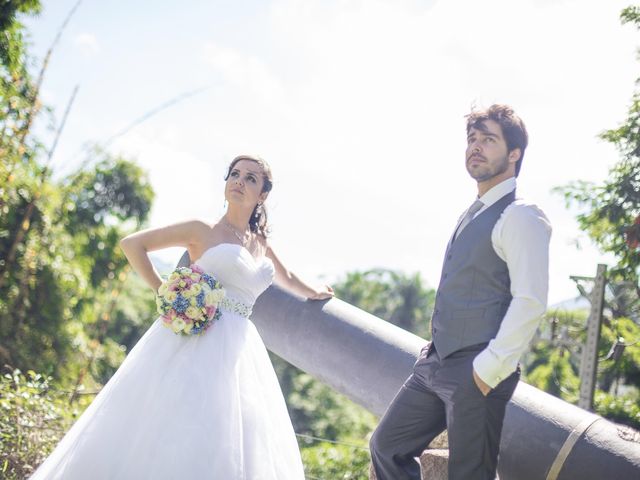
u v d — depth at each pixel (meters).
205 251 3.76
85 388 9.39
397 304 31.64
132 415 3.38
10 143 8.42
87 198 21.94
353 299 31.47
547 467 3.28
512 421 3.40
